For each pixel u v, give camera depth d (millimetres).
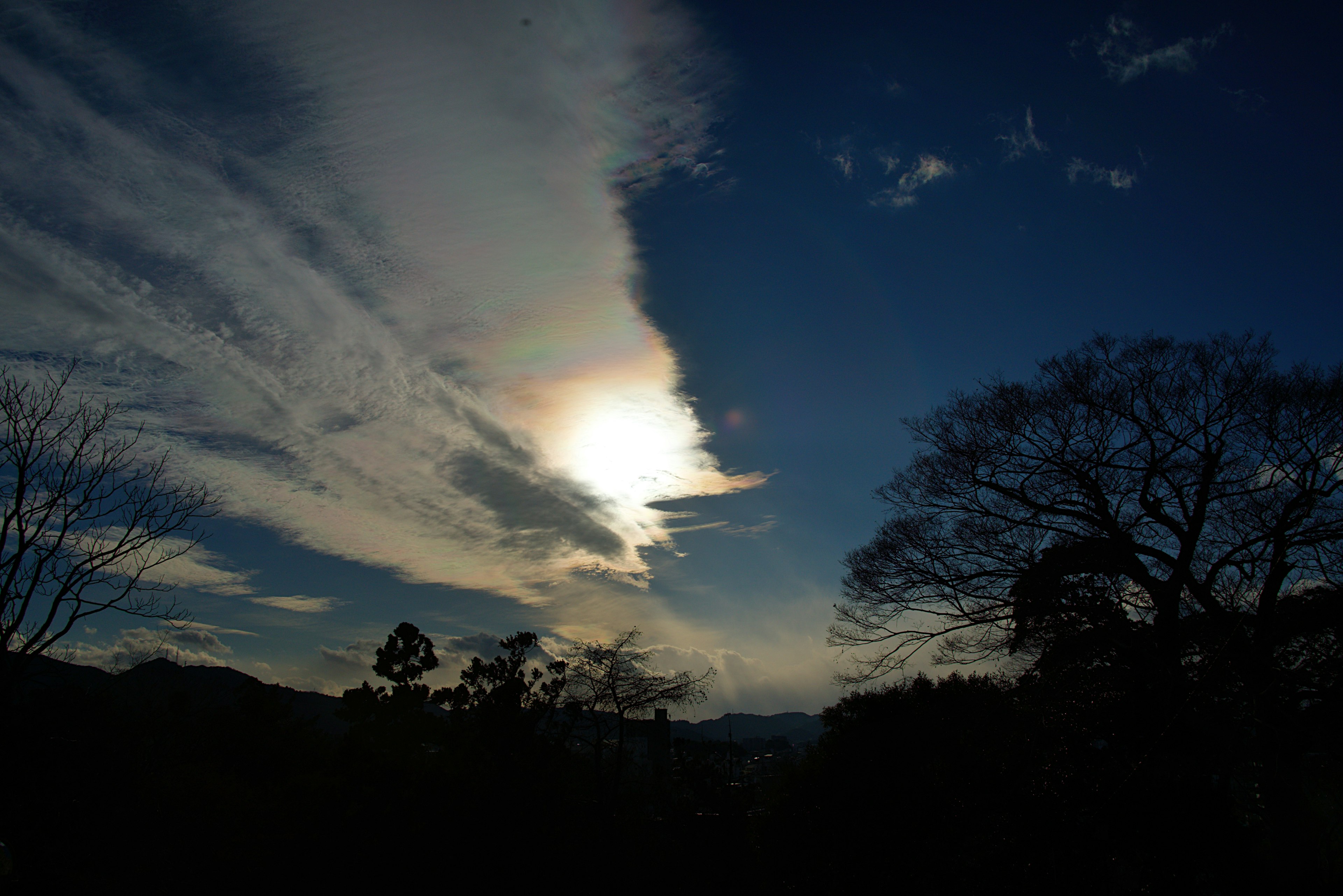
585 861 23984
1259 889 15062
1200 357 18953
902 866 19859
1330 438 17109
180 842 21156
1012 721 18953
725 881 26984
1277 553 17094
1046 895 15992
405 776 23656
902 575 22031
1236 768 16969
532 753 24438
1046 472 20281
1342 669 16156
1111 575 18734
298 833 22625
